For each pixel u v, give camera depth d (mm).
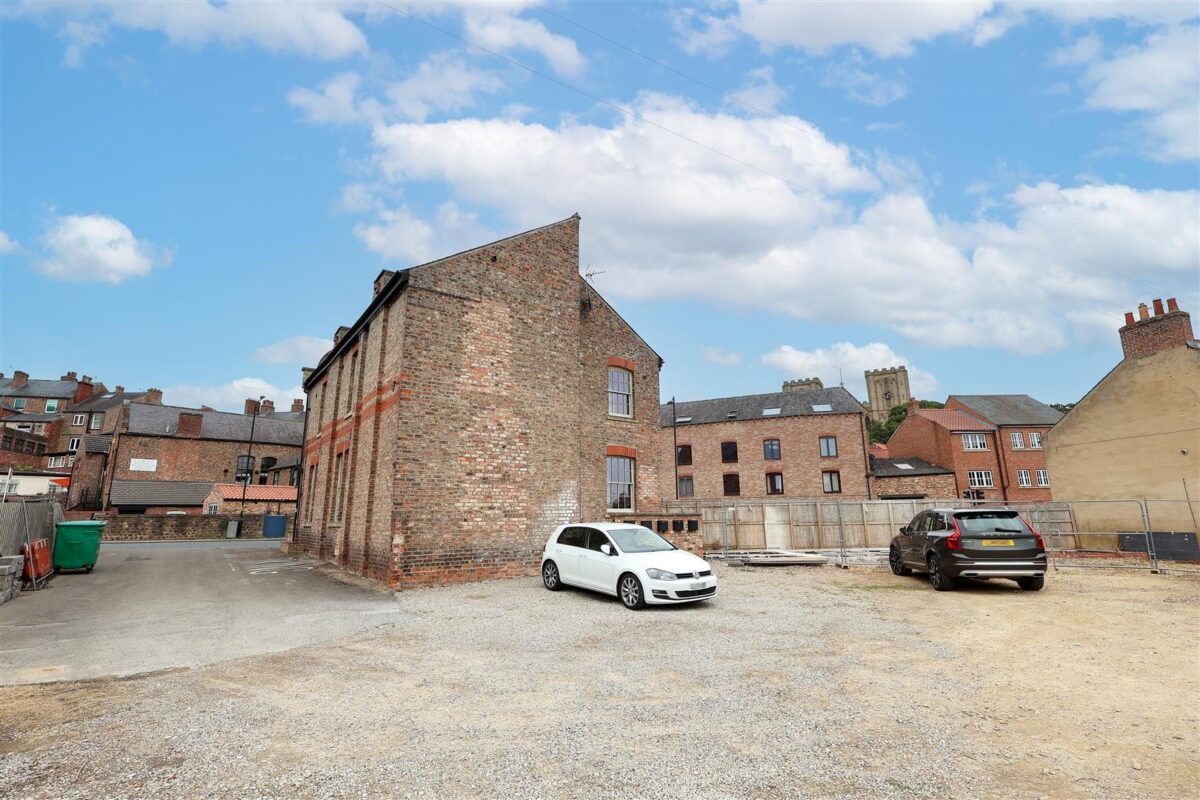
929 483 42562
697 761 4184
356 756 4273
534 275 15852
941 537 12359
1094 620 9219
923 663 6793
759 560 17078
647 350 20234
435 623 9086
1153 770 4086
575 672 6445
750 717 5059
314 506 22141
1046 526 20734
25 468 52812
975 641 7867
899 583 13445
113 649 7566
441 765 4117
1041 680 6156
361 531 14938
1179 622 9000
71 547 15516
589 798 3648
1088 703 5457
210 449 50438
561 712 5195
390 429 13750
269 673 6469
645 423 19531
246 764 4133
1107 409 21109
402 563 12570
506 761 4184
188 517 35625
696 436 47062
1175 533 18188
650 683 6039
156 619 9523
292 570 16484
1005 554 11789
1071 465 21953
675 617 9500
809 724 4898
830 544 21516
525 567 14281
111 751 4363
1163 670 6531
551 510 15039
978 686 5949
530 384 15234
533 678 6230
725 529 19578
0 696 5672
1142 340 20453
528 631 8500
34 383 76250
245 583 13750
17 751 4363
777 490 43750
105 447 50312
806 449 43281
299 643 7887
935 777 3961
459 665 6754
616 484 18359
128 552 23781
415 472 13023
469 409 14016
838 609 10195
